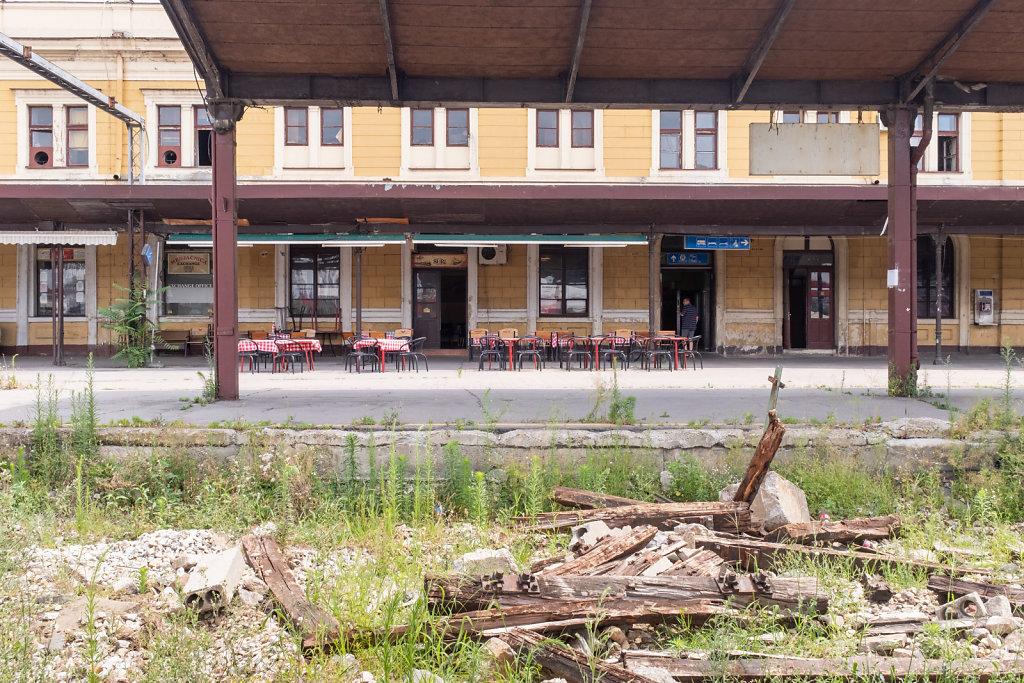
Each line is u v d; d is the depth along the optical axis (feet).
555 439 21.13
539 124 68.08
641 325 69.10
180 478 20.48
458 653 11.03
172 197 55.93
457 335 69.62
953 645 11.14
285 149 66.95
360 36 28.17
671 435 21.40
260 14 26.78
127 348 56.80
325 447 20.85
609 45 29.30
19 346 67.46
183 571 14.29
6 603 11.88
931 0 26.73
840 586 13.92
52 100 67.05
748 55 30.09
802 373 46.75
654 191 55.16
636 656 10.69
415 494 18.98
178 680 9.65
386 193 55.01
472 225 60.64
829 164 32.60
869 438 21.40
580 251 69.46
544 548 16.75
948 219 59.16
